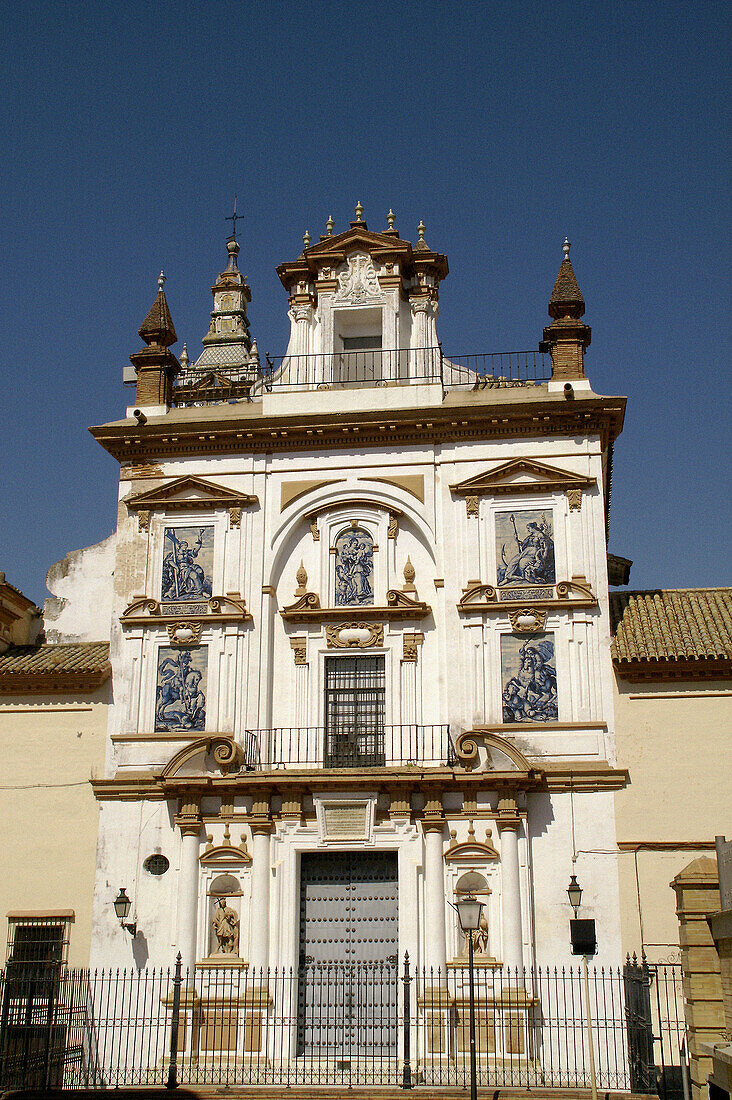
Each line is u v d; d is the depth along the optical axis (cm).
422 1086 2403
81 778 2962
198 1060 2680
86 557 3372
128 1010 2695
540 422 3038
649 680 2833
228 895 2791
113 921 2825
